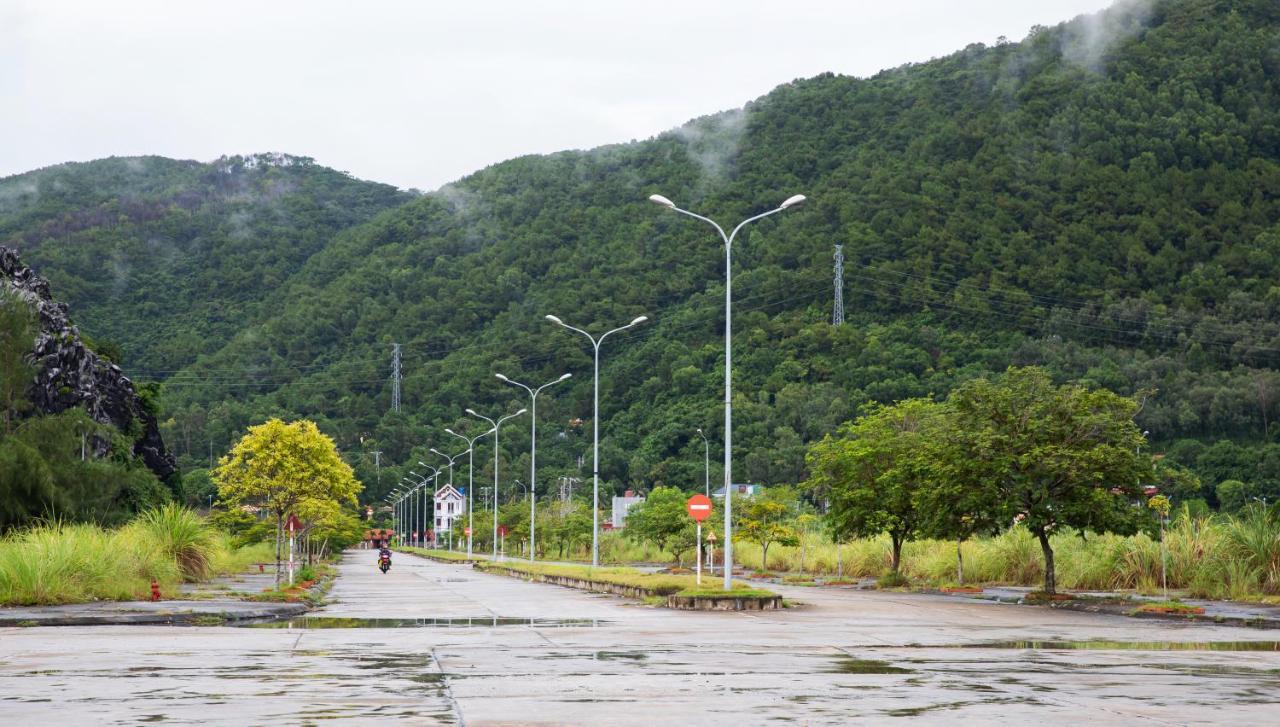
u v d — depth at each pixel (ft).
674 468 481.46
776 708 36.27
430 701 37.55
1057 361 453.58
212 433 599.16
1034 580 138.72
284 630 71.10
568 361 633.61
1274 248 505.66
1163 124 628.28
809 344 509.35
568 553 328.90
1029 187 580.30
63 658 51.60
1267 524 112.57
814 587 145.48
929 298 519.60
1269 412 406.00
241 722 32.81
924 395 451.12
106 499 162.61
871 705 36.99
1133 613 91.40
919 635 68.54
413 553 485.56
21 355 167.43
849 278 549.95
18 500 146.61
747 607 96.32
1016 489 109.50
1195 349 453.17
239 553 207.10
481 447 608.60
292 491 173.06
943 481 114.01
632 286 648.79
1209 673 47.11
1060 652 57.47
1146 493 113.91
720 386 520.42
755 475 446.60
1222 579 110.52
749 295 586.45
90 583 94.99
